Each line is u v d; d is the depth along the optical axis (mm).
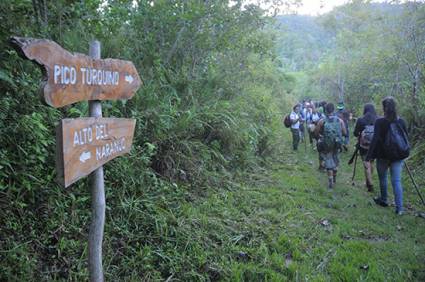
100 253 2492
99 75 2359
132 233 3746
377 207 6055
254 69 11008
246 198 5652
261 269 3652
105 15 5051
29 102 3549
